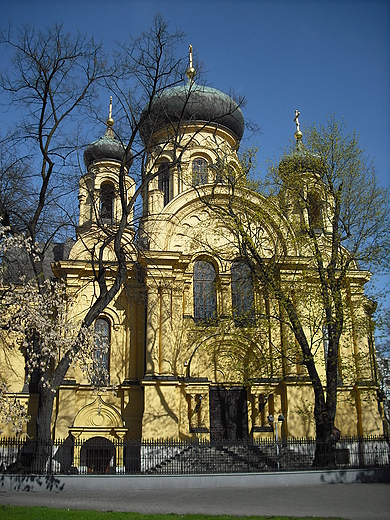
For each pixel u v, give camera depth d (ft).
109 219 130.41
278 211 103.09
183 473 80.12
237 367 105.19
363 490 73.82
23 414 77.66
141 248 111.96
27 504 60.95
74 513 53.11
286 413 109.70
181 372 109.91
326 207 102.17
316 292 96.32
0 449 93.86
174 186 134.82
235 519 52.11
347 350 118.83
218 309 116.16
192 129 137.39
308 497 67.97
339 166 98.32
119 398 110.11
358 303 102.22
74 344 83.87
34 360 86.74
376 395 110.73
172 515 53.67
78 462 100.42
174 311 111.65
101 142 136.56
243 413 112.47
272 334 113.29
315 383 92.12
